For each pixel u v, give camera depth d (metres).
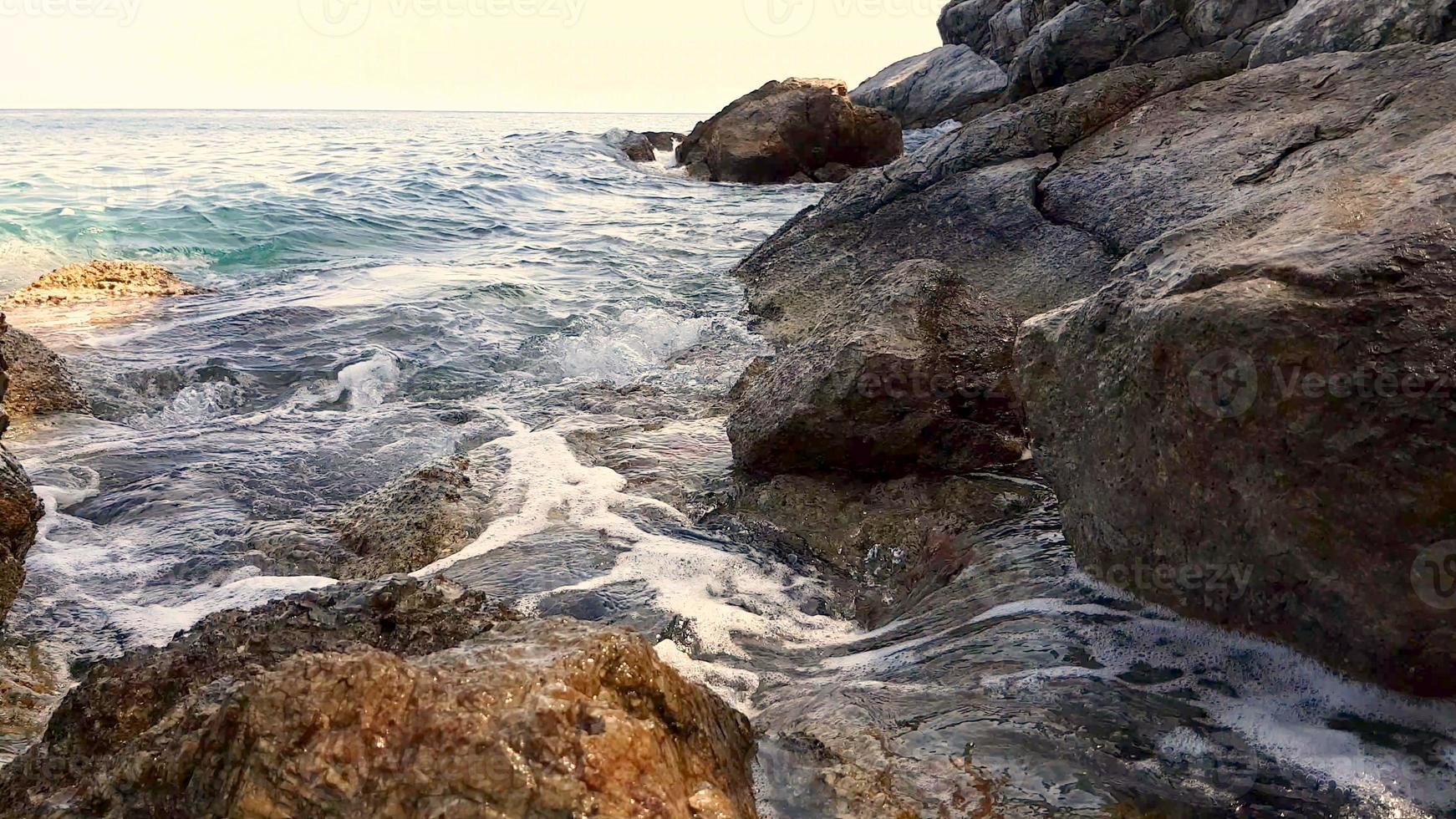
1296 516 2.86
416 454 6.61
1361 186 3.42
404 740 2.07
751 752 2.70
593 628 2.49
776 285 9.86
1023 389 4.07
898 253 9.12
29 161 22.92
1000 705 2.98
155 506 5.72
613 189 21.97
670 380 8.03
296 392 7.90
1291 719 2.79
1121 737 2.77
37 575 4.86
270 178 19.73
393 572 4.88
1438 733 2.67
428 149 28.69
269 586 4.81
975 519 4.88
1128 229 7.59
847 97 25.31
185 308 10.05
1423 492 2.65
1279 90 7.89
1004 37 32.62
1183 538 3.23
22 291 10.17
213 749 2.16
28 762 2.94
